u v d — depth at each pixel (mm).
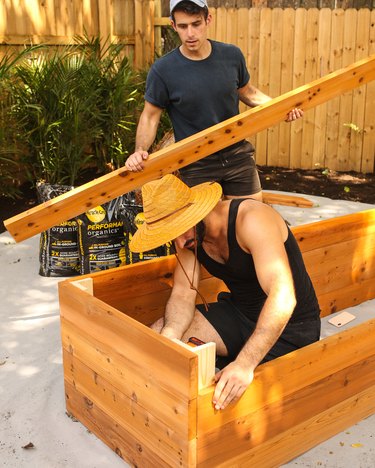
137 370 2375
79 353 2734
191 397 2146
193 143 2896
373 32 7668
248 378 2258
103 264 4398
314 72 7957
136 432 2473
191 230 2523
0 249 5160
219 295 3098
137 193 4398
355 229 3967
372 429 2828
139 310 3180
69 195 2713
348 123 7961
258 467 2492
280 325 2318
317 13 7758
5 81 6086
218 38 8180
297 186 7508
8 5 6426
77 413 2869
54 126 6254
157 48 8297
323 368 2586
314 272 3824
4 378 3227
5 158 6168
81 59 6672
